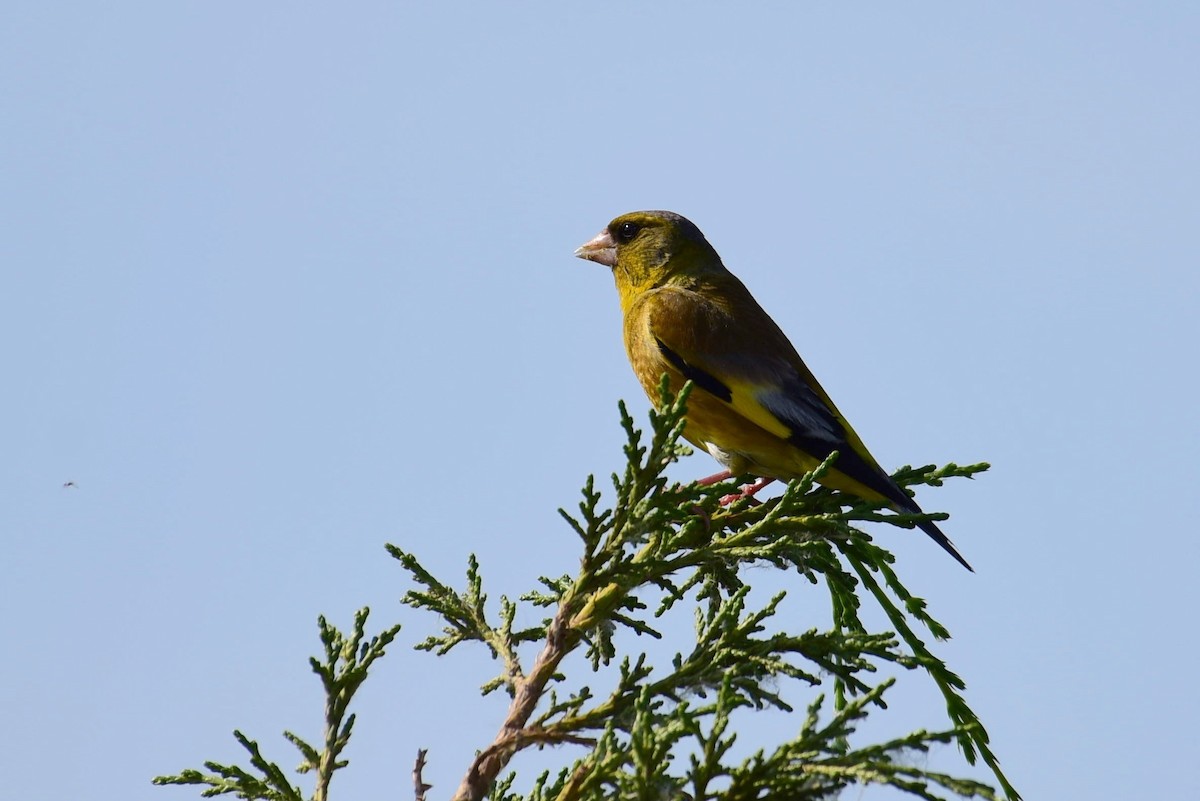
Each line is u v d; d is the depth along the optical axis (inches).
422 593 399.9
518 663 380.5
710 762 290.7
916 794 276.4
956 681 369.7
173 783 357.4
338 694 358.6
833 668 351.3
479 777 335.3
